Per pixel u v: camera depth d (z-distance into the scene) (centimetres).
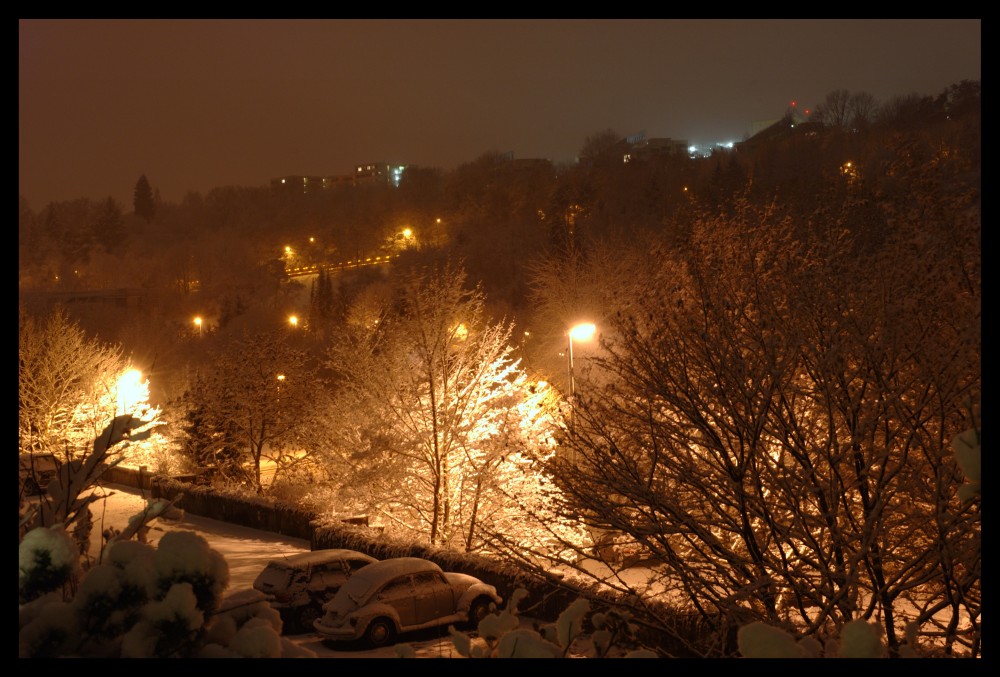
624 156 16525
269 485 3794
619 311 1232
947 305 1153
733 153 11738
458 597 1695
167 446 3806
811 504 1226
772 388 1092
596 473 1176
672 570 1127
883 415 1122
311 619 1767
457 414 2388
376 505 2466
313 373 3644
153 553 381
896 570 1206
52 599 386
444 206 19788
